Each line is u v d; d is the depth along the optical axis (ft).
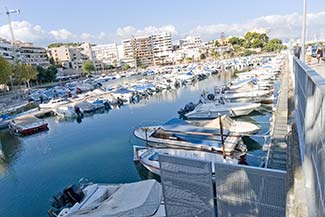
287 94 57.98
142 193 29.32
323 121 8.54
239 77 136.87
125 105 116.37
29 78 214.90
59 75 335.47
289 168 16.92
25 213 38.63
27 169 54.85
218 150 43.47
